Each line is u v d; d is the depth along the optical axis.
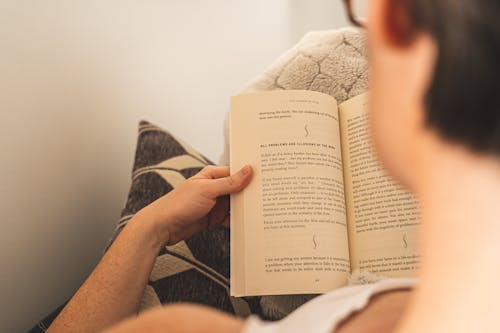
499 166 0.19
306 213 0.77
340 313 0.31
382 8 0.21
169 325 0.32
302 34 1.68
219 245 0.92
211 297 0.88
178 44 1.39
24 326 1.01
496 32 0.18
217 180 0.80
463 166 0.20
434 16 0.19
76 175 1.13
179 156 1.04
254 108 0.81
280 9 1.63
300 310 0.33
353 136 0.83
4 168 0.98
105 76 1.21
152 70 1.33
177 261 0.90
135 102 1.28
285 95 0.81
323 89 1.03
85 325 0.77
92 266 1.17
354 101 0.84
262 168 0.79
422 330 0.21
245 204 0.79
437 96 0.19
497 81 0.18
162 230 0.85
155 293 0.87
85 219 1.15
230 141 0.81
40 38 1.06
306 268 0.76
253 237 0.77
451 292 0.20
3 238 0.98
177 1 1.40
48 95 1.07
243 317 0.87
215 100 1.47
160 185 0.98
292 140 0.79
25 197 1.02
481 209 0.20
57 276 1.08
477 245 0.20
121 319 0.79
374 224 0.78
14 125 1.00
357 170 0.81
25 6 1.04
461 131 0.19
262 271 0.76
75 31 1.14
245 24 1.55
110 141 1.21
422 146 0.20
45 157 1.06
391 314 0.32
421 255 0.22
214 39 1.48
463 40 0.18
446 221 0.20
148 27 1.33
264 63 1.59
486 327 0.20
